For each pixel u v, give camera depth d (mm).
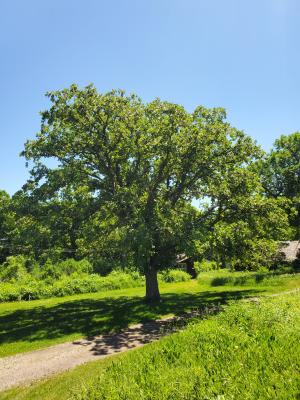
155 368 7531
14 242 22562
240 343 8336
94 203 22109
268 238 25016
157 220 20016
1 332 18500
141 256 19062
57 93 23172
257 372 6359
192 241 19469
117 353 13625
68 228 22016
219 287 34406
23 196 22797
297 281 30531
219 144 23453
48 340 16406
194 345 8812
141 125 23344
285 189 54000
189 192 24641
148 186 23672
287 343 7855
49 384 10477
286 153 54125
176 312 21219
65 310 24656
